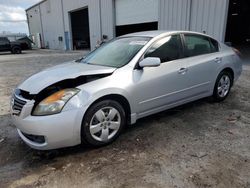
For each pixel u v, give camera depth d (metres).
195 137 3.14
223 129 3.37
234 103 4.48
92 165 2.57
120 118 3.03
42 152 2.86
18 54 20.83
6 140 3.24
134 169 2.47
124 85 2.95
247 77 6.69
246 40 24.00
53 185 2.27
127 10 14.70
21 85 2.96
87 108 2.68
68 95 2.61
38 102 2.59
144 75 3.16
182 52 3.69
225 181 2.24
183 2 10.50
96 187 2.22
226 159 2.61
